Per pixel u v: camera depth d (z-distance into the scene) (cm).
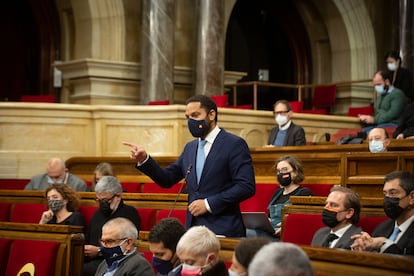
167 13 1275
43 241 555
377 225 509
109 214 648
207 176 509
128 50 1338
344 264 380
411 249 479
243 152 509
